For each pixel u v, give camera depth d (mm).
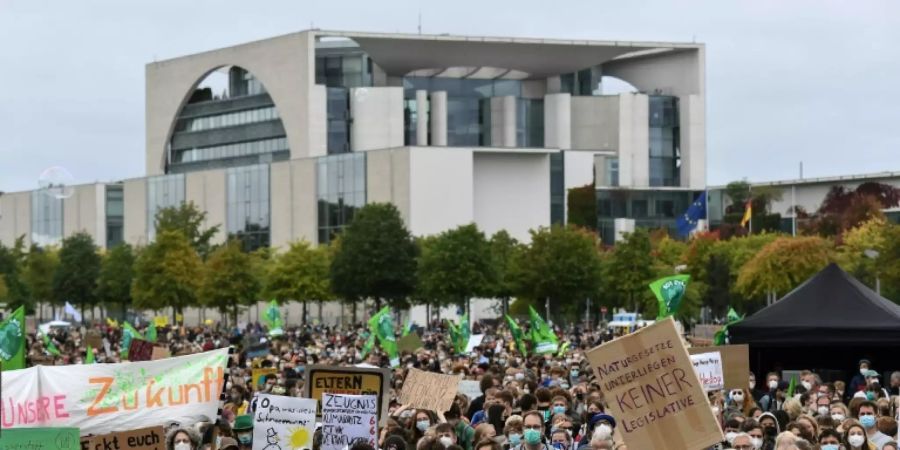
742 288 132625
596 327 136875
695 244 151000
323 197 184000
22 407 23875
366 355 55000
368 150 179500
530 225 183125
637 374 19859
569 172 189125
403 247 146750
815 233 179500
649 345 19859
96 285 174250
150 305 156000
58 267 175500
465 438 26875
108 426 24234
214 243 197250
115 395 24328
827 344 39531
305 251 156625
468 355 53656
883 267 119125
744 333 40250
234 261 155000
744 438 21188
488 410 27594
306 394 28156
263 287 157375
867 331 39219
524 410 27766
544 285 137250
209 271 155875
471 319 171250
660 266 142000
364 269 145625
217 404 24812
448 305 146750
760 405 34250
